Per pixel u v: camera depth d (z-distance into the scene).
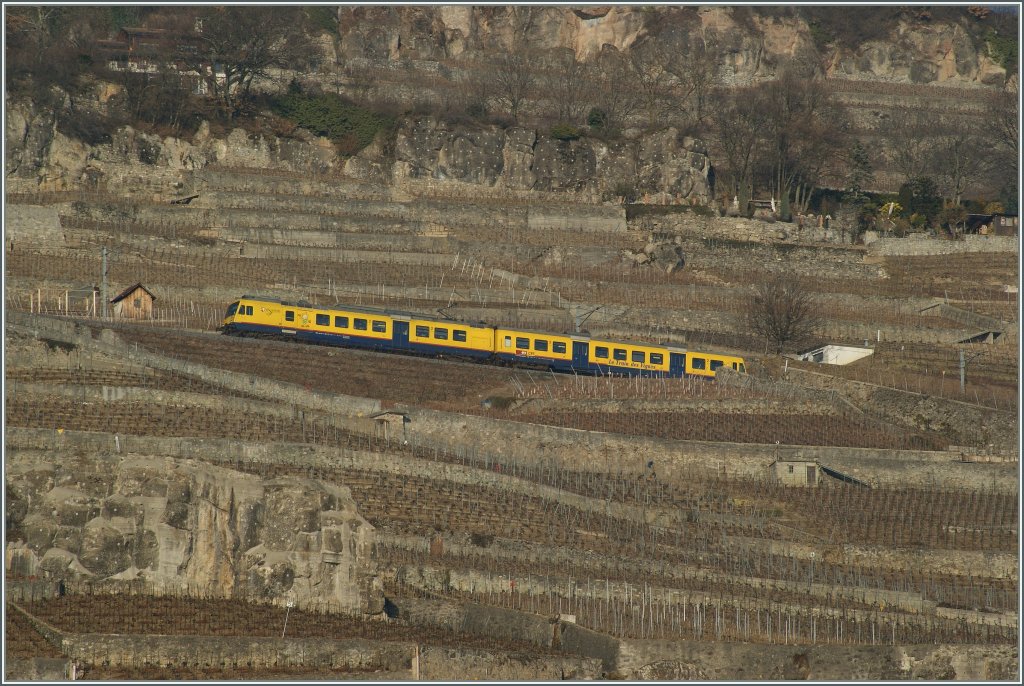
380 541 182.62
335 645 147.88
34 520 163.25
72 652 143.25
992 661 164.00
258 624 152.38
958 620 178.88
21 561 160.62
